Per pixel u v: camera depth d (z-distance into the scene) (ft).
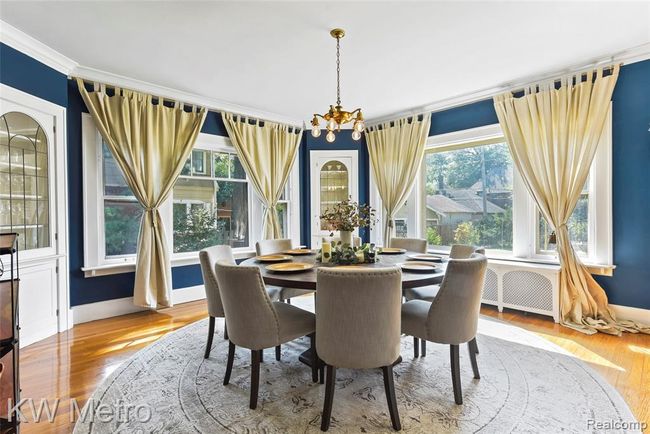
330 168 18.16
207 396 6.88
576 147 11.00
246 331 6.62
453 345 6.68
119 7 7.84
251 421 6.06
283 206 17.74
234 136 15.14
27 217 9.75
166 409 6.42
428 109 15.28
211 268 8.57
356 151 17.92
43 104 9.95
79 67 10.96
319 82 12.46
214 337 10.14
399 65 11.00
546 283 11.55
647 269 10.31
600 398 6.67
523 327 10.85
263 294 6.56
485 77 12.02
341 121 9.36
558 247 11.35
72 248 11.36
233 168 15.93
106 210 12.31
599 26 8.79
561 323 11.06
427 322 6.92
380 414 6.25
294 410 6.40
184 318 12.00
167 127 12.98
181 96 13.44
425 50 10.00
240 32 8.96
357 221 9.55
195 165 14.65
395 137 16.44
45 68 10.03
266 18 8.31
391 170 16.57
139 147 12.20
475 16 8.29
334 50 9.98
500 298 12.54
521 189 12.87
